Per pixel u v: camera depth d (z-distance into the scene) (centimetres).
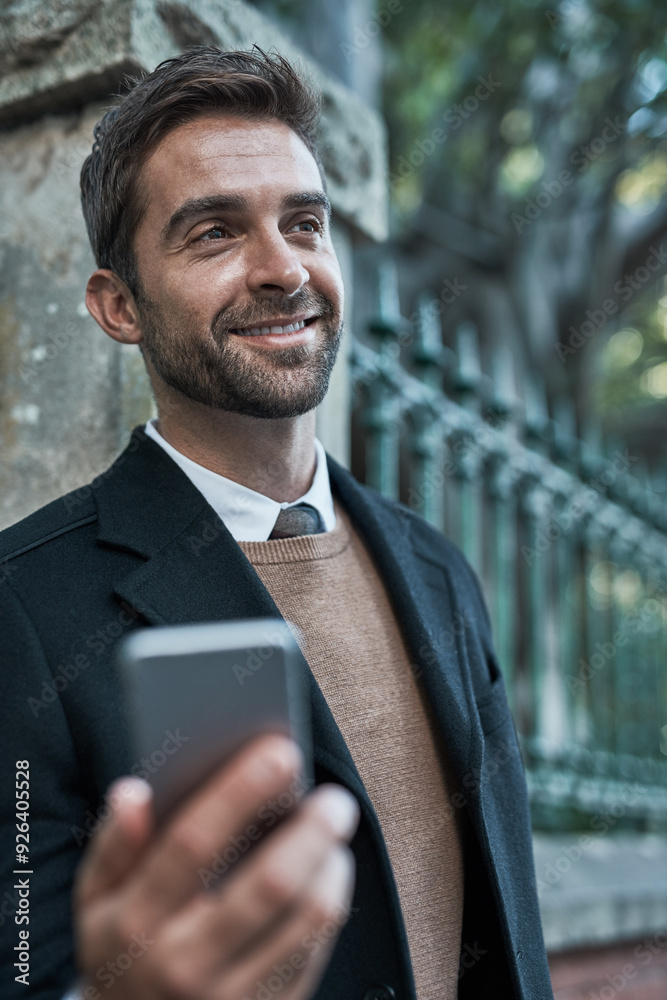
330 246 123
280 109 118
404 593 127
